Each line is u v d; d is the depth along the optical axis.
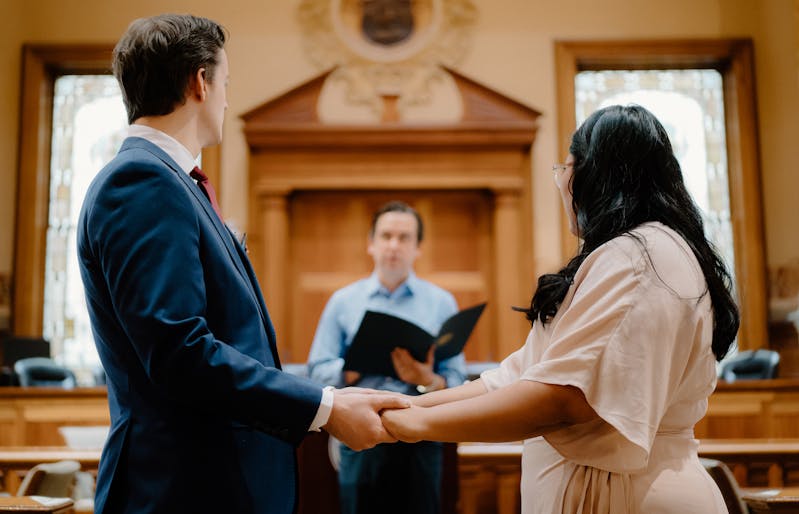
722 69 7.95
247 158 7.51
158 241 1.54
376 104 7.60
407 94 7.62
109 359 1.64
